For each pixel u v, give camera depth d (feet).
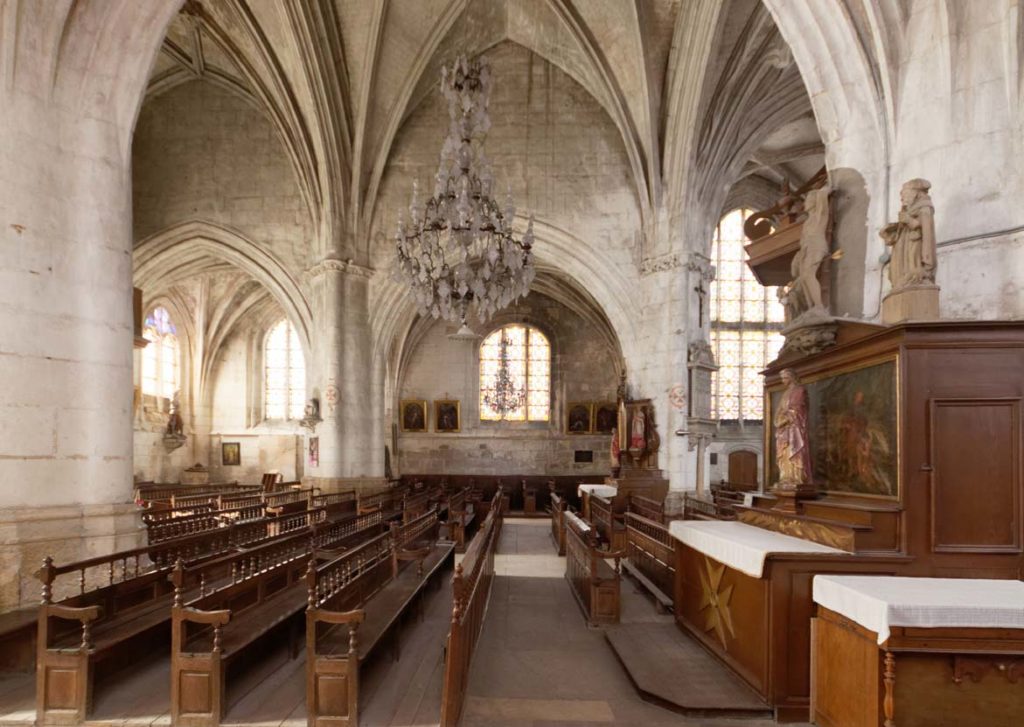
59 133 25.48
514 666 21.93
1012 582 16.06
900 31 23.31
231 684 19.19
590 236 65.00
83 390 25.59
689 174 58.54
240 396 94.84
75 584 24.20
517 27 62.44
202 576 19.63
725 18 49.70
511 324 97.14
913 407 17.62
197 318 91.71
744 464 86.22
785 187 32.37
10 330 23.54
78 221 25.89
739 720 17.49
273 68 57.82
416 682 20.24
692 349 58.65
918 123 22.85
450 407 95.76
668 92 58.23
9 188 23.77
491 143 65.87
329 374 63.57
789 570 17.56
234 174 68.80
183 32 60.80
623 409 63.00
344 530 38.24
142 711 17.57
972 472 17.28
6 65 23.76
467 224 36.22
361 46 58.95
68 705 17.07
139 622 20.66
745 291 87.25
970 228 21.45
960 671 13.79
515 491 93.66
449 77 37.17
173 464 89.30
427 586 31.81
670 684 19.35
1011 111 20.98
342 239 64.34
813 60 25.50
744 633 19.43
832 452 21.98
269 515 45.62
